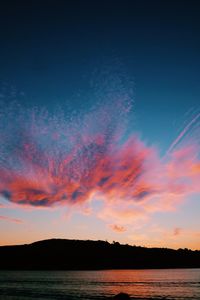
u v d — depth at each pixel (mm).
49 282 100750
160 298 56875
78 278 122312
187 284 89938
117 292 68312
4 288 79938
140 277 126188
